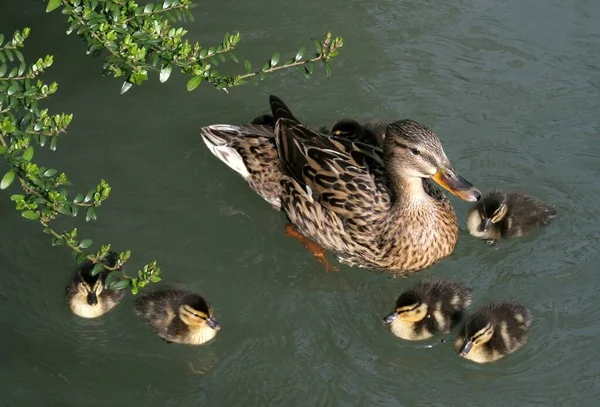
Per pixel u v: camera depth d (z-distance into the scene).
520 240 8.41
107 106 9.38
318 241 8.38
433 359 7.44
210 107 9.51
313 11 10.58
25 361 7.29
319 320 7.72
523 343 7.46
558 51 10.17
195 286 7.96
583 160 9.06
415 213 7.88
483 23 10.51
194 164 8.98
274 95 9.31
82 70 9.63
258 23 10.36
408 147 7.64
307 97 9.68
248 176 8.66
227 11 10.48
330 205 8.08
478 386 7.19
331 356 7.41
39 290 7.82
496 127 9.39
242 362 7.36
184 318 7.46
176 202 8.64
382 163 8.28
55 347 7.43
